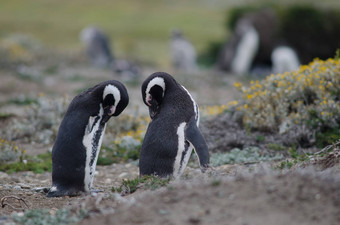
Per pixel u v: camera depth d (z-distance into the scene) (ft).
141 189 69.21
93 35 323.98
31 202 70.90
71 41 440.04
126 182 72.64
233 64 307.78
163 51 407.44
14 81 208.44
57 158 74.43
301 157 83.10
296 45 307.37
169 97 76.33
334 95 99.30
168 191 57.77
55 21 533.96
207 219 48.93
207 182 58.54
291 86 103.45
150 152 73.46
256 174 57.67
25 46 307.58
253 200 51.03
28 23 515.50
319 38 304.71
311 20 301.84
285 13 305.53
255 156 92.73
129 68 249.55
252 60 319.06
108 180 90.58
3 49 256.52
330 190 51.13
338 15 300.81
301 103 100.01
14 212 64.80
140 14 590.14
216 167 88.07
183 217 50.16
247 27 309.22
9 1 618.03
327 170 63.82
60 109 125.49
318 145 93.76
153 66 323.57
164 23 544.21
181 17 579.07
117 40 457.68
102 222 53.98
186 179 69.26
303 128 95.86
